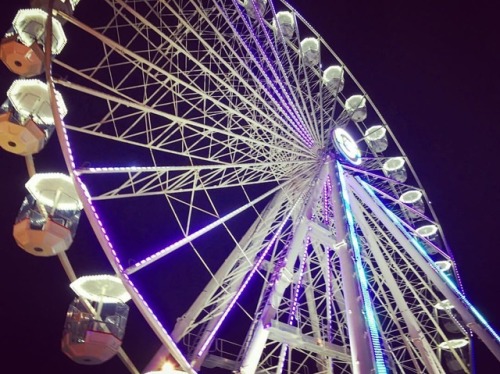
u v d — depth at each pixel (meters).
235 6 18.09
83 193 11.24
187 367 10.54
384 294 18.05
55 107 11.77
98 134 13.45
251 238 16.47
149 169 13.66
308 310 17.12
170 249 12.77
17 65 13.55
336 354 14.61
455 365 19.14
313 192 16.52
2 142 12.44
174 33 16.45
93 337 10.62
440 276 17.98
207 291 14.38
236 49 18.52
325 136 18.83
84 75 13.31
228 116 17.12
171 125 15.08
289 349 16.27
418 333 17.48
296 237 14.92
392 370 15.22
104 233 11.02
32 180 12.23
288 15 22.05
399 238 18.70
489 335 16.70
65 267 12.08
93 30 13.64
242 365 12.80
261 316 13.34
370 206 18.70
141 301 10.59
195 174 15.03
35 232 11.62
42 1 14.16
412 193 22.75
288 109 18.11
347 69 22.55
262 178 17.44
